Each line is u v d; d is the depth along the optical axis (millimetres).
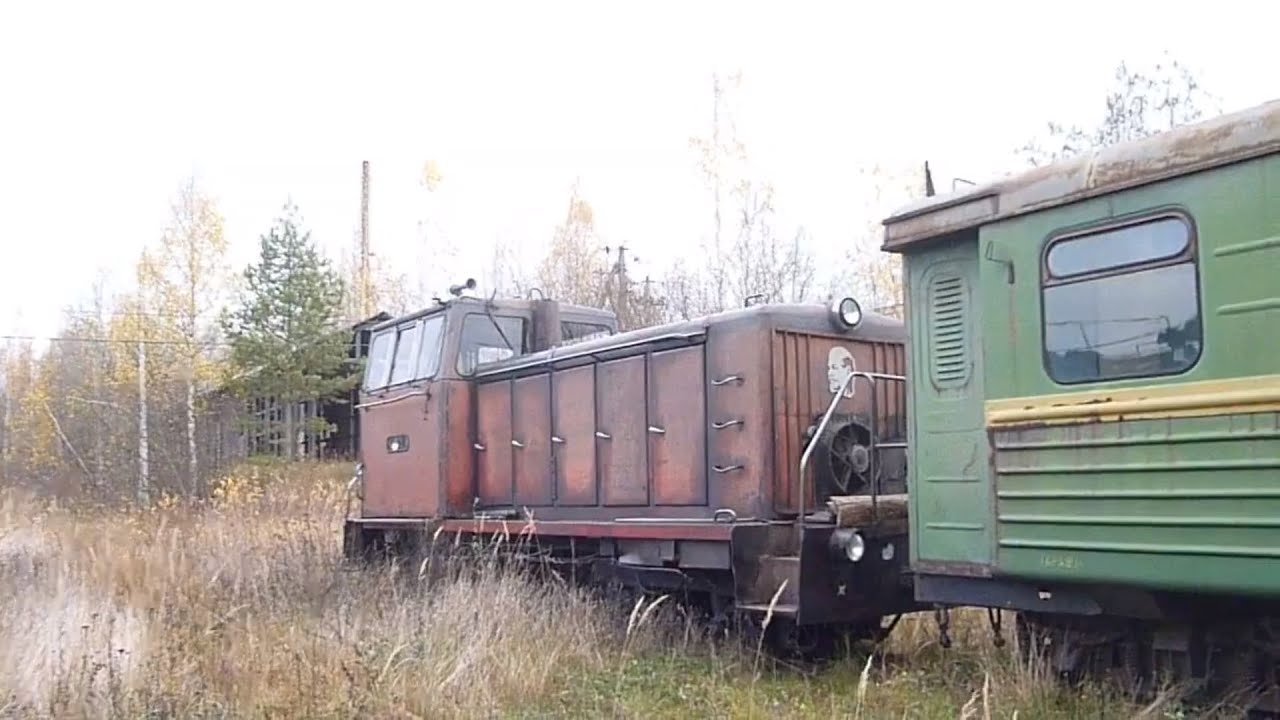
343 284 34406
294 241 31531
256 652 7277
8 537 15875
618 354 9289
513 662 7020
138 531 15461
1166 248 5266
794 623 7707
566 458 9906
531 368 10375
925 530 6746
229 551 12430
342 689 6422
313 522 14828
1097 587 5691
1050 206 5848
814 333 8219
